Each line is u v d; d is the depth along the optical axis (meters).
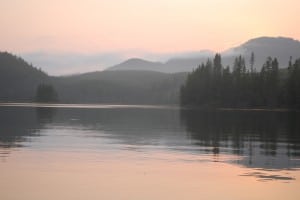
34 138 48.38
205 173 28.19
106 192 22.72
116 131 60.22
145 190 23.30
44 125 69.69
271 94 174.00
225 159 34.50
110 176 26.69
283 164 32.16
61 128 64.19
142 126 71.00
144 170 28.91
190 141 47.88
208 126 72.56
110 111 137.25
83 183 24.64
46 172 27.52
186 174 27.73
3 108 146.75
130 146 42.28
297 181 25.84
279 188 24.08
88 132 57.91
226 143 46.34
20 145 41.41
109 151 38.16
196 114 122.50
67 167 29.39
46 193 22.31
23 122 75.69
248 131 62.84
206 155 36.69
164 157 35.06
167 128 67.19
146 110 155.12
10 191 22.56
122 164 31.08
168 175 27.33
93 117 98.00
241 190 23.59
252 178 26.64
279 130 65.31
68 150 38.34
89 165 30.33
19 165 29.81
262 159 34.69
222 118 99.44
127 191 22.98
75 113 117.25
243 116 110.50
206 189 23.75
